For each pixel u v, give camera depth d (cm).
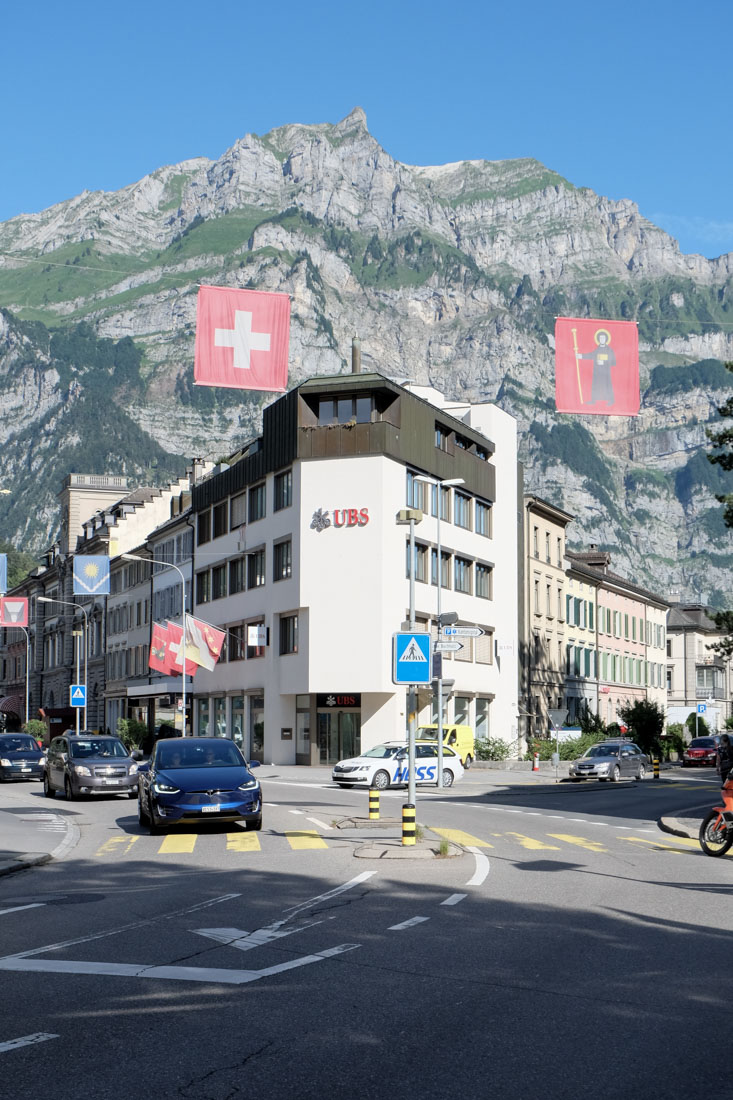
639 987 852
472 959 959
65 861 1791
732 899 1339
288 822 2370
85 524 9900
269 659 5703
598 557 8981
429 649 2030
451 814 2702
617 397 2603
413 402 5588
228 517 6412
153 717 7694
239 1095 594
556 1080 623
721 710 11731
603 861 1741
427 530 5691
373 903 1277
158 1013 770
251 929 1116
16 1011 780
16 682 12000
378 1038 706
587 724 6594
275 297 2488
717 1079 625
